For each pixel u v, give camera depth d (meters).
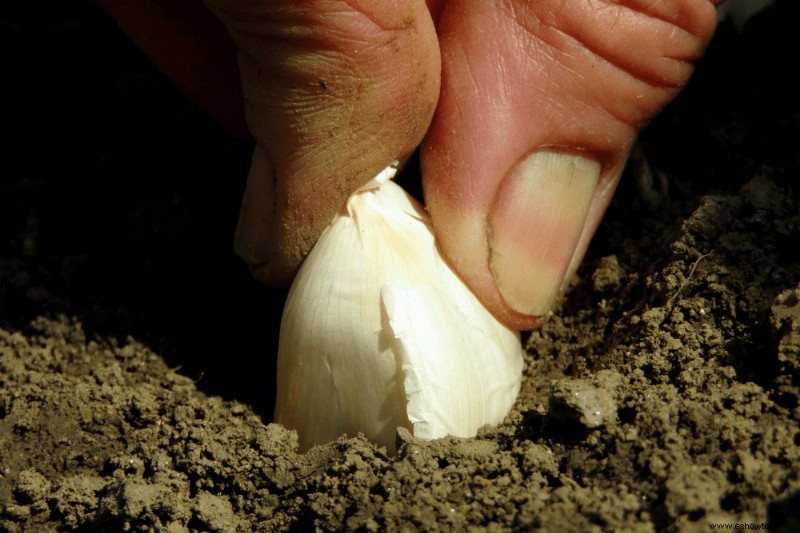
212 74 0.17
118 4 0.16
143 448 0.15
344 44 0.14
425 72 0.15
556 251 0.16
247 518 0.15
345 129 0.15
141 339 0.17
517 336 0.16
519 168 0.15
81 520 0.15
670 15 0.15
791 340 0.14
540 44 0.15
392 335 0.15
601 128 0.16
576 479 0.14
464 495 0.14
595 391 0.14
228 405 0.16
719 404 0.14
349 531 0.14
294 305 0.15
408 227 0.15
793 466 0.13
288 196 0.15
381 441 0.15
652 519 0.13
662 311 0.15
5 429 0.16
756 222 0.16
